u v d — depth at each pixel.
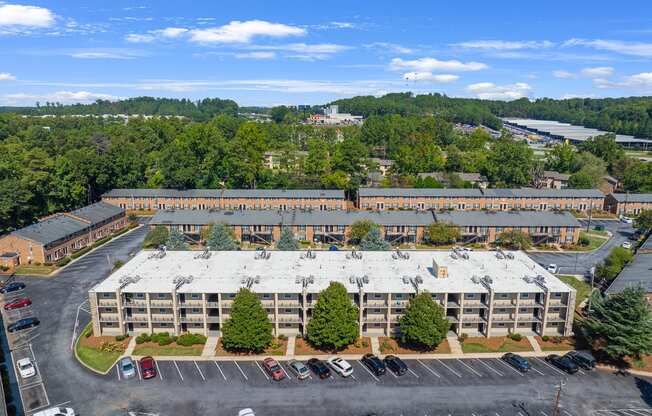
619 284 97.00
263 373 76.88
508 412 67.88
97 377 75.44
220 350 83.25
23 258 123.38
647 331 77.06
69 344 85.31
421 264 98.88
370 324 89.12
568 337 87.62
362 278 90.62
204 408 68.25
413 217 148.62
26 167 158.38
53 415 64.69
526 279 89.88
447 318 88.31
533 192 178.75
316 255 103.75
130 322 86.88
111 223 154.62
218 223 128.12
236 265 97.56
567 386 74.06
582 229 162.00
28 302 101.06
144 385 73.44
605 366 79.62
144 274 92.31
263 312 81.69
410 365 79.31
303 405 69.06
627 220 170.88
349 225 143.75
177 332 86.50
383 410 68.00
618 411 68.44
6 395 70.56
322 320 80.50
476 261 100.75
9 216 140.12
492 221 146.38
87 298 103.94
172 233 123.62
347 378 75.69
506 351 83.50
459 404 69.50
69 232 133.25
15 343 85.56
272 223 144.38
